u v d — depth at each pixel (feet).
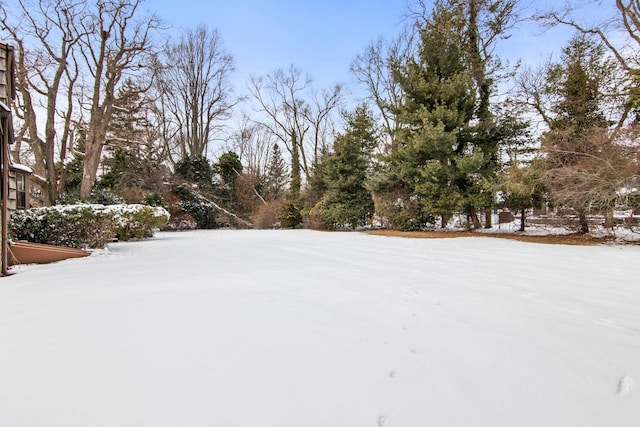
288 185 93.04
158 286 11.96
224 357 6.33
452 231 38.73
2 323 8.20
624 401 5.07
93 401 4.96
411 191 40.63
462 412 4.78
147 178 61.87
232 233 45.98
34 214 23.30
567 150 28.73
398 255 21.11
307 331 7.63
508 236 33.04
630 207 25.93
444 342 7.11
